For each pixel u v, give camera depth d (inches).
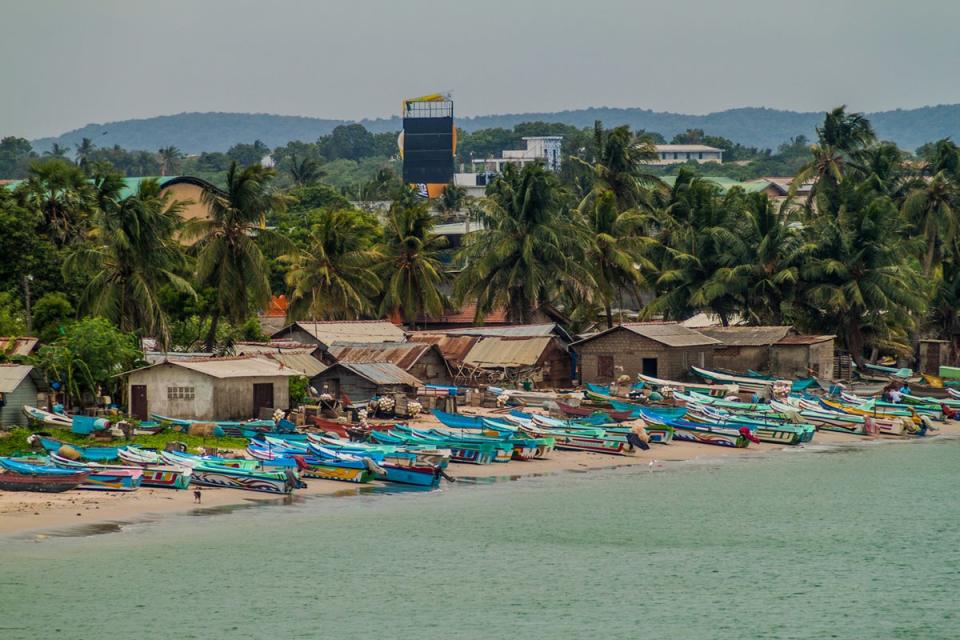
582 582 7342.5
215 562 7401.6
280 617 6599.4
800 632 6574.8
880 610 6939.0
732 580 7455.7
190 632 6343.5
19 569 7106.3
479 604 6924.2
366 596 6978.4
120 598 6756.9
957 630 6628.9
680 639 6437.0
